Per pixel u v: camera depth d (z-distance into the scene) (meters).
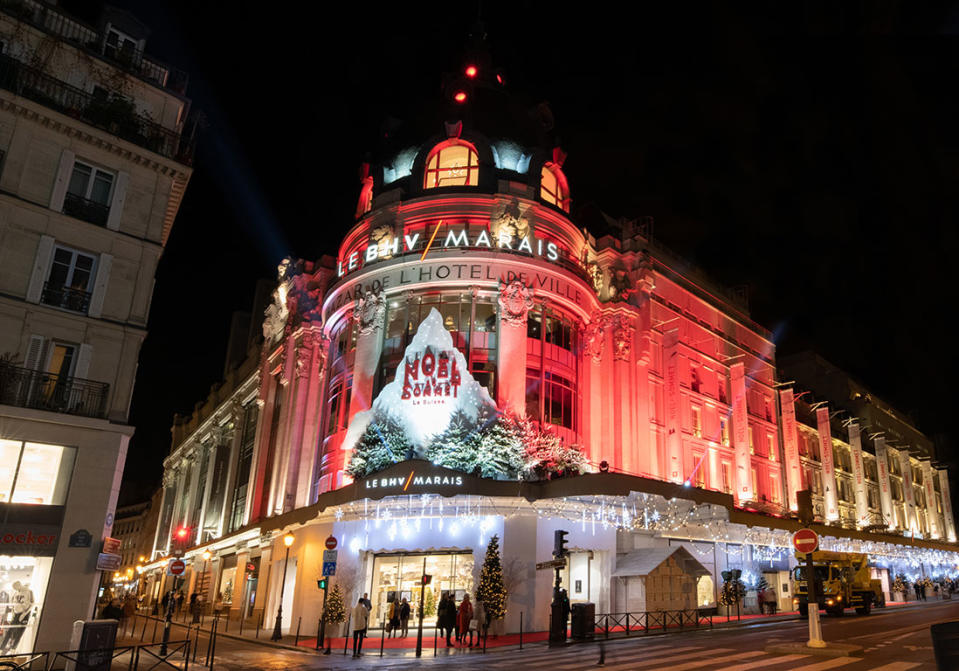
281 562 34.22
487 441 28.08
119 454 19.95
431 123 37.72
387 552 28.47
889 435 68.00
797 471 46.34
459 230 33.22
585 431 33.84
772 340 50.22
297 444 38.56
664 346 38.53
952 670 6.17
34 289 19.77
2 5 21.06
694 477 38.34
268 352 46.78
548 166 37.25
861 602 30.41
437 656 19.14
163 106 24.06
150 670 14.90
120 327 20.91
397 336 32.41
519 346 30.89
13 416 18.38
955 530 77.19
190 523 62.12
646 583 27.31
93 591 18.59
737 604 30.80
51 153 20.95
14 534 17.83
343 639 25.52
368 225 35.47
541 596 26.48
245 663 17.89
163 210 22.81
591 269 37.34
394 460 28.70
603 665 14.59
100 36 23.56
